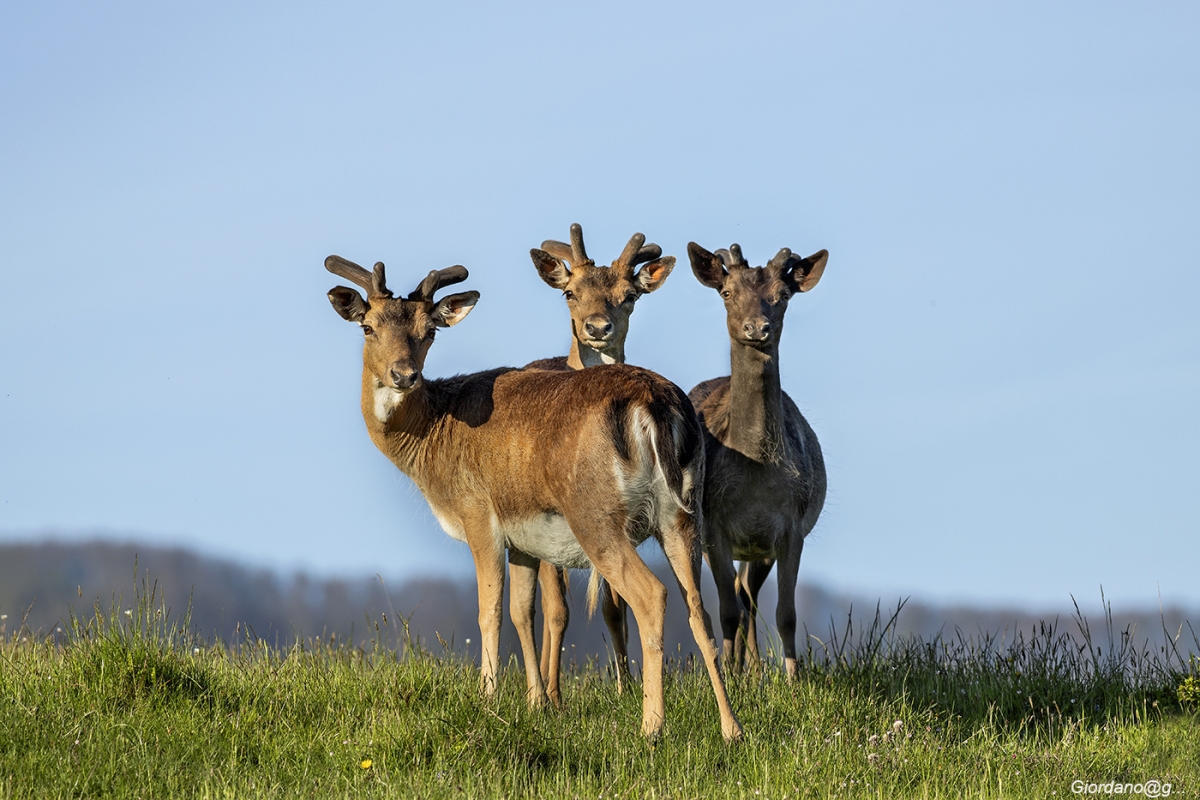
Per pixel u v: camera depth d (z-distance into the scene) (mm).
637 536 25797
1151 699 29859
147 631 26359
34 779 20562
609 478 25125
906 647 33562
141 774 21000
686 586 25328
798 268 35156
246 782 21031
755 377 31562
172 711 24281
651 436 25094
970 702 29438
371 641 31297
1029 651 32531
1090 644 32188
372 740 23016
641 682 30625
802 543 33000
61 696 24297
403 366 28000
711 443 32875
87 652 25703
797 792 21125
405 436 28875
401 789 20953
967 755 24078
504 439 27344
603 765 22766
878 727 26016
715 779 22406
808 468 33062
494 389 28359
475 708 24250
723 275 34281
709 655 24859
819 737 24484
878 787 21766
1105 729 27047
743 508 32188
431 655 29109
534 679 28203
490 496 27953
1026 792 22344
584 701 28953
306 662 28969
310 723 24781
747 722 26031
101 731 22719
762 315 30891
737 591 36281
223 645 29984
